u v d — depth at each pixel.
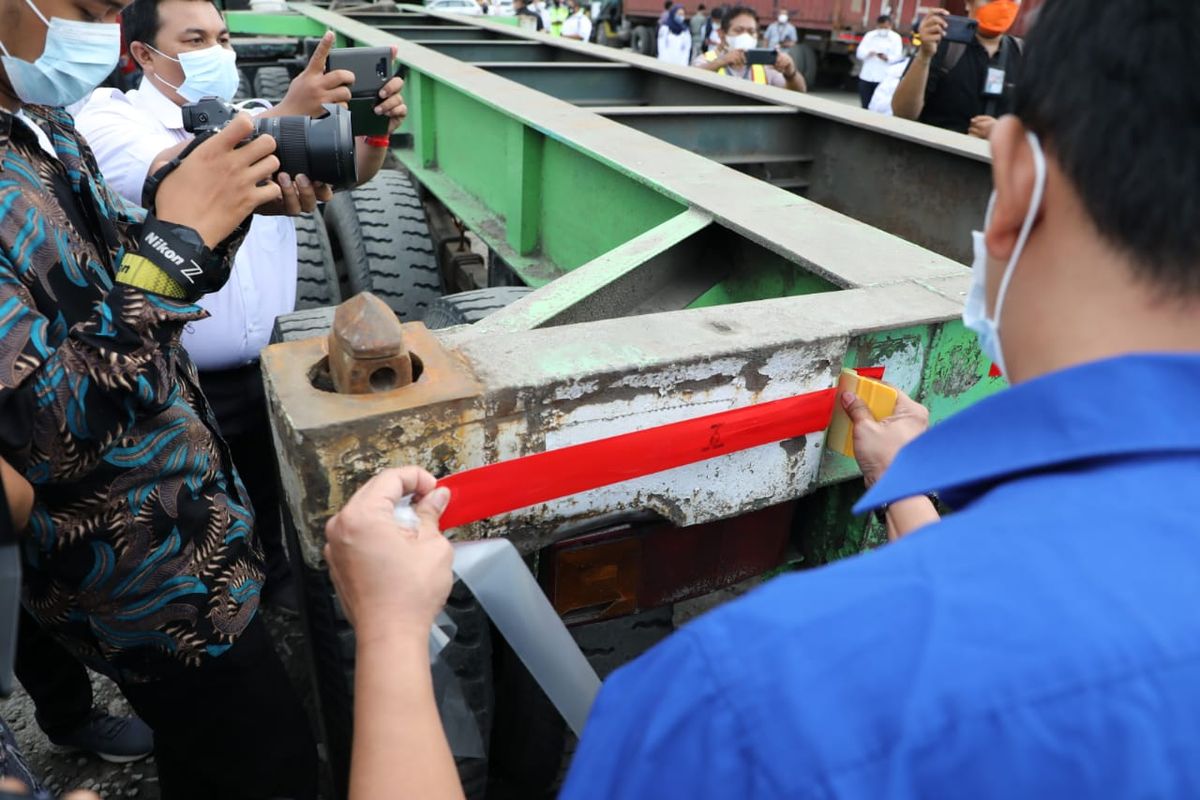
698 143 3.29
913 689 0.38
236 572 1.34
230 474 1.42
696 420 1.16
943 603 0.40
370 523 0.72
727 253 2.02
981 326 0.63
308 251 2.86
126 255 1.08
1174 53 0.43
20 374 0.96
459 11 7.77
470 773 1.31
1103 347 0.47
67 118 1.30
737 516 1.40
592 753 0.46
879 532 1.47
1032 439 0.46
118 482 1.17
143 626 1.25
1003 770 0.36
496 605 0.94
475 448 1.03
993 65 4.10
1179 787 0.35
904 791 0.37
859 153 3.21
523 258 3.00
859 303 1.35
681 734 0.41
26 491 0.95
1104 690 0.36
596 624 1.45
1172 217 0.43
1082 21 0.47
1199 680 0.36
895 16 11.58
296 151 1.26
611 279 1.67
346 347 0.95
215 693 1.36
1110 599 0.38
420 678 0.68
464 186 3.65
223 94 2.15
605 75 4.63
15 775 0.93
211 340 2.01
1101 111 0.45
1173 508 0.41
